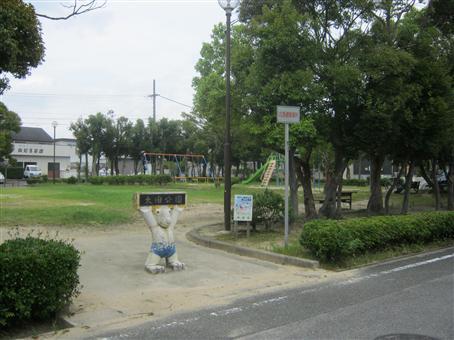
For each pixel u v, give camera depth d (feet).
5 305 17.67
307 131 41.32
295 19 41.42
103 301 22.35
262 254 32.78
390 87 43.93
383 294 23.79
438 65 47.24
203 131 149.89
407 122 47.60
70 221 48.67
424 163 66.44
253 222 42.83
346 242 30.19
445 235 40.68
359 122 45.60
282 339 17.30
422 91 47.42
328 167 72.95
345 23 45.96
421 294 23.67
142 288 24.77
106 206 65.46
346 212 64.59
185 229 47.42
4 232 41.50
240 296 23.63
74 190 109.60
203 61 81.41
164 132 181.57
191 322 19.52
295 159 51.80
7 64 18.39
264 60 42.47
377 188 61.21
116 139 173.99
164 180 151.43
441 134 49.03
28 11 18.88
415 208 71.92
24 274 17.95
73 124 172.76
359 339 17.15
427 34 48.01
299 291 24.54
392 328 18.34
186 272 28.53
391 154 54.65
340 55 45.55
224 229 44.75
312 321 19.40
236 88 49.75
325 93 42.11
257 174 152.97
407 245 36.94
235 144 101.30
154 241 28.55
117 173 183.21
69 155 244.83
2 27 17.58
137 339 17.57
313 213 51.24
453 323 18.97
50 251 19.01
